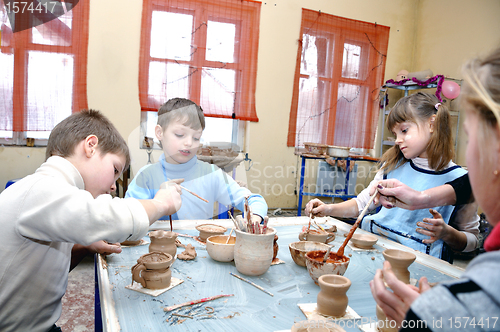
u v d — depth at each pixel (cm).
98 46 380
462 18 452
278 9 447
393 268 94
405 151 158
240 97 441
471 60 44
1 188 363
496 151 41
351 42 489
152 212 87
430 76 443
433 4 495
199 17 411
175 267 104
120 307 77
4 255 82
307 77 471
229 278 97
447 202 132
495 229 43
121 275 95
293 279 99
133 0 387
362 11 492
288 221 165
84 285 213
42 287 92
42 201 78
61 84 371
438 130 150
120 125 394
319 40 472
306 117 477
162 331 68
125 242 120
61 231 77
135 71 395
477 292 37
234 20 429
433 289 41
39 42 359
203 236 129
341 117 495
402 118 155
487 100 39
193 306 79
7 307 86
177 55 407
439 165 155
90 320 175
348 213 159
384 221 168
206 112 423
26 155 369
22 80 358
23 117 362
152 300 81
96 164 89
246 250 96
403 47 521
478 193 44
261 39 444
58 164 85
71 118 91
